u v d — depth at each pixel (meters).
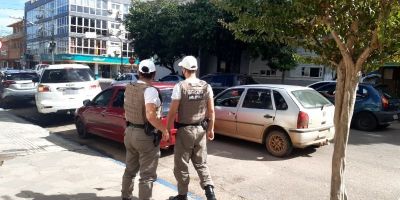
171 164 6.94
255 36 3.82
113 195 5.04
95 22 53.16
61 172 6.06
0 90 16.20
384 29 2.81
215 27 18.31
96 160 6.87
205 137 4.82
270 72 22.31
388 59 3.33
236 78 14.95
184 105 4.62
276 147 7.39
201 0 20.05
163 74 29.95
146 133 4.34
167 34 21.81
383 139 9.50
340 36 3.27
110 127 8.03
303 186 5.72
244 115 7.98
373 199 5.24
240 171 6.48
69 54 50.47
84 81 11.41
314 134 7.21
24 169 6.20
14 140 8.55
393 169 6.70
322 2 3.13
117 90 8.11
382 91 10.92
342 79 3.48
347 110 3.35
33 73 15.73
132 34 25.12
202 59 25.52
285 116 7.21
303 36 3.60
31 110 14.58
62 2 52.34
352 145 8.71
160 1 24.42
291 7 3.27
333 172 3.53
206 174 4.76
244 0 3.55
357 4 3.08
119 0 55.56
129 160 4.59
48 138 8.84
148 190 4.37
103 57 53.56
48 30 56.78
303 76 20.86
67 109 10.99
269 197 5.27
